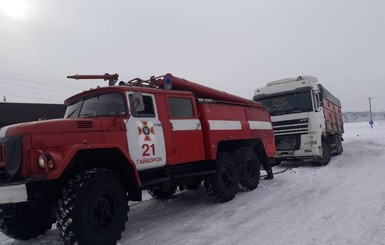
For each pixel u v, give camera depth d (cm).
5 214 500
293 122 1323
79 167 516
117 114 573
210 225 587
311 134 1295
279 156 1351
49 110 1496
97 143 520
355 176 980
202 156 728
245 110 934
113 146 516
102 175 491
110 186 497
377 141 2341
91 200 469
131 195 559
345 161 1386
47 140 472
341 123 1827
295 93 1334
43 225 585
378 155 1486
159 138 630
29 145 460
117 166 558
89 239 459
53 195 497
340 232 491
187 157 687
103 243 477
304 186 897
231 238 508
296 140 1319
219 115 807
